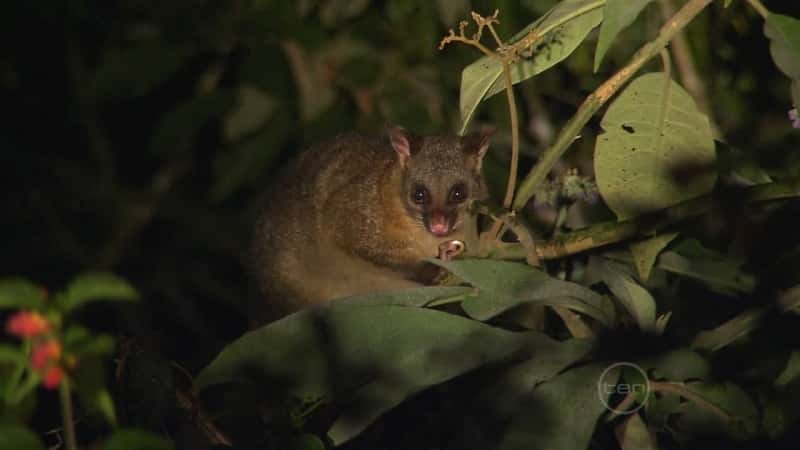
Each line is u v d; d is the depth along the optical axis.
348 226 11.70
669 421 7.94
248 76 13.84
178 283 15.97
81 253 16.67
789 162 11.70
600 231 7.99
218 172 14.37
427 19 14.16
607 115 8.29
